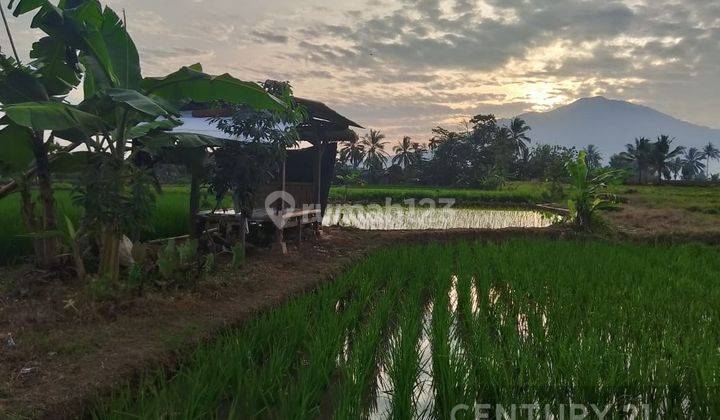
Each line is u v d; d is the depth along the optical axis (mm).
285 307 5988
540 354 5094
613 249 11859
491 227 16531
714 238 14484
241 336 5160
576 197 15578
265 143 8648
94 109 5910
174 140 7098
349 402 3789
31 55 6492
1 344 4410
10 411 3412
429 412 4141
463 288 7535
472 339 5285
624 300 6812
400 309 7090
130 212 5703
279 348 4867
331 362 4656
